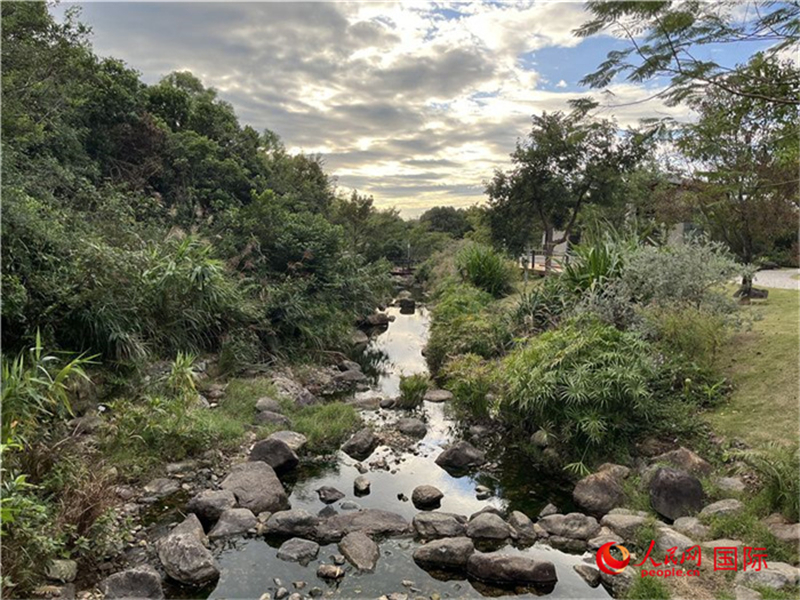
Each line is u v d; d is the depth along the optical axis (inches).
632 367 195.6
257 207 430.0
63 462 144.6
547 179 700.7
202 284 274.2
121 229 293.3
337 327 387.9
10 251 198.7
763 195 266.2
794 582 111.6
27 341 195.9
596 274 300.8
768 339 231.9
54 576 117.0
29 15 332.2
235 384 260.4
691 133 157.4
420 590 125.7
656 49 131.2
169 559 128.4
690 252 245.3
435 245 1069.1
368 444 216.2
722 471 162.7
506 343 315.9
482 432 234.2
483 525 149.4
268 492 166.4
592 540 142.8
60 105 370.3
